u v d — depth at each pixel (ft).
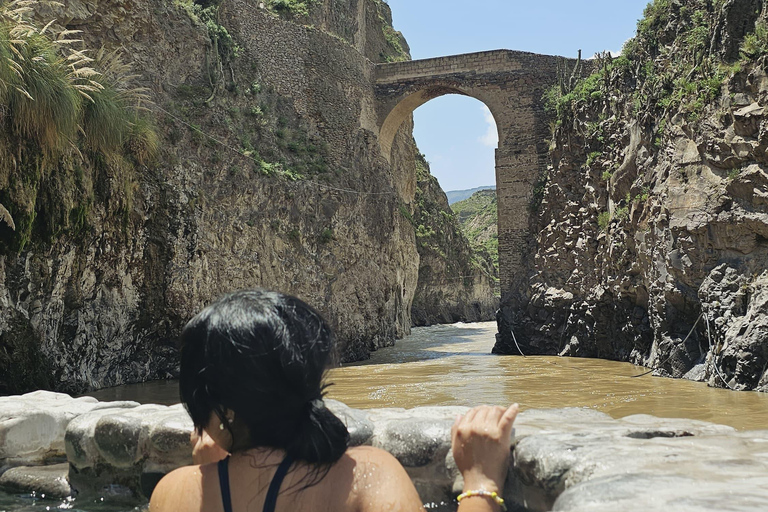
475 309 190.19
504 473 6.47
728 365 39.04
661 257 47.24
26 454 13.55
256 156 65.62
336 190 75.82
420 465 9.56
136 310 51.06
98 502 11.76
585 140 67.67
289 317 5.65
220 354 5.47
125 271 49.73
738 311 39.81
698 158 44.32
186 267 54.90
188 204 55.31
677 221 44.78
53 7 49.03
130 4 55.57
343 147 82.28
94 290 46.96
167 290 53.26
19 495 12.53
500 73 84.07
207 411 5.71
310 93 79.82
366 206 82.17
